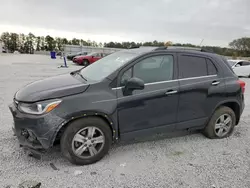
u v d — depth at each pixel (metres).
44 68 16.92
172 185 2.55
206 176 2.75
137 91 3.08
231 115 3.96
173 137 3.92
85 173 2.73
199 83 3.55
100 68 3.46
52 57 36.06
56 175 2.66
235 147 3.59
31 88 3.04
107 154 3.22
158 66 3.30
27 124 2.69
